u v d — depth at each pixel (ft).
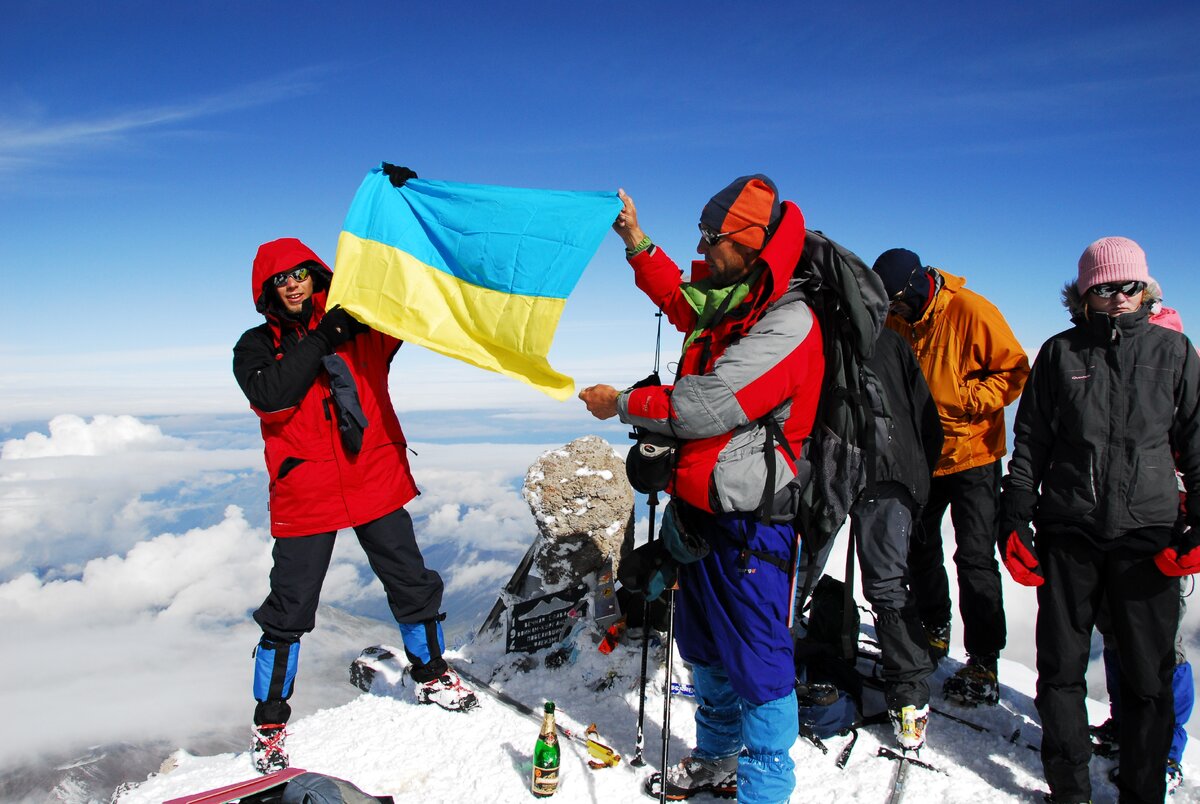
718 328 7.75
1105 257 8.14
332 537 10.16
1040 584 8.74
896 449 9.19
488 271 9.33
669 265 9.78
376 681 12.75
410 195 9.82
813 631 11.39
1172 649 8.07
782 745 7.73
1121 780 8.35
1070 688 8.50
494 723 10.85
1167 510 7.97
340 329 9.55
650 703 11.33
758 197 7.44
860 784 9.14
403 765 9.98
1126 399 8.17
